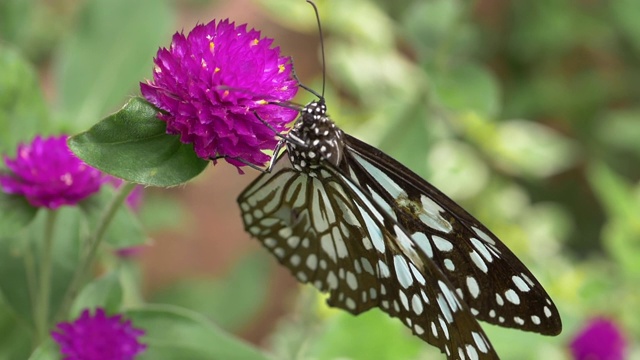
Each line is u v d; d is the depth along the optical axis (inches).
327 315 22.3
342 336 20.9
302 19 23.1
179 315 18.7
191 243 27.6
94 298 18.6
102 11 21.0
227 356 18.6
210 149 17.4
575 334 22.2
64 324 18.1
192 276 27.1
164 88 17.4
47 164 18.1
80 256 18.8
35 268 18.8
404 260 18.3
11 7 21.4
